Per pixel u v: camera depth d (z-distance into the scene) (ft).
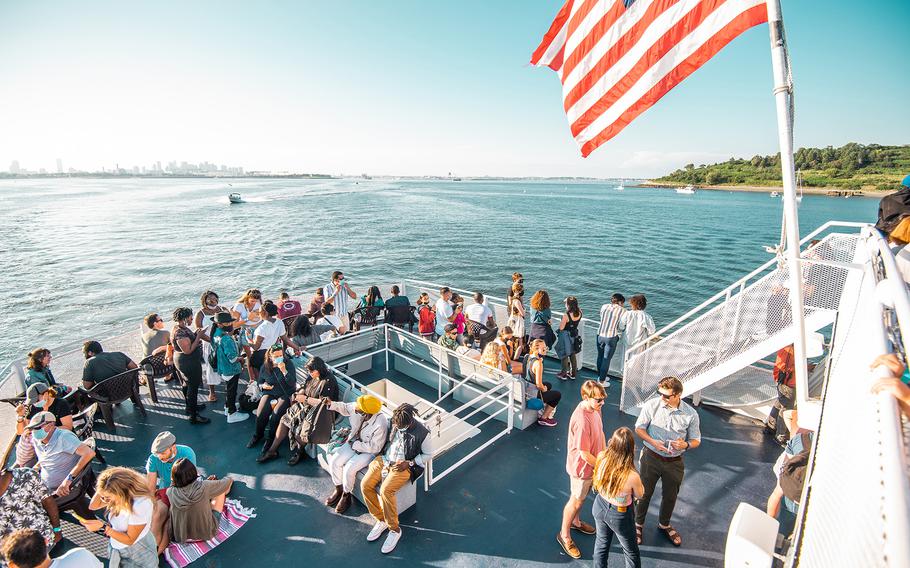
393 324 34.88
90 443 20.06
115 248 132.57
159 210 257.55
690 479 19.52
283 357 21.21
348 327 35.40
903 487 3.59
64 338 63.67
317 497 18.60
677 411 14.96
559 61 24.59
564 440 22.59
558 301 84.33
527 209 308.40
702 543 16.07
